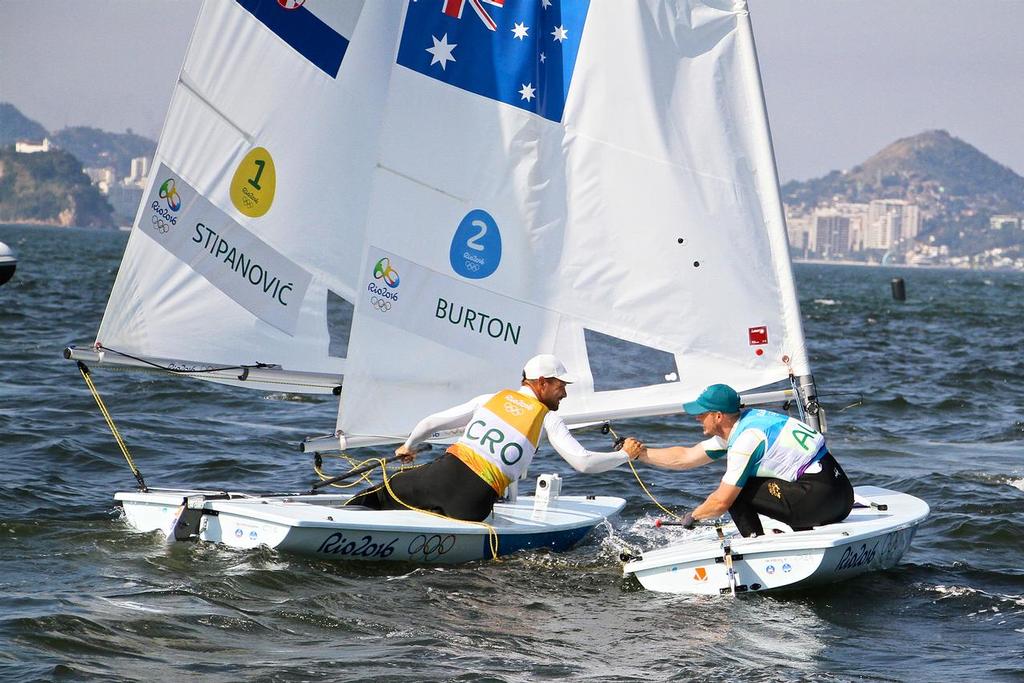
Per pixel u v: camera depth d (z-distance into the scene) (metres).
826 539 23.02
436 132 27.27
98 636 19.28
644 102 27.06
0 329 75.19
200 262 27.64
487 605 22.22
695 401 25.36
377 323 27.20
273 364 28.41
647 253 27.33
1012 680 18.81
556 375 25.48
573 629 20.92
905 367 76.50
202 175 27.52
